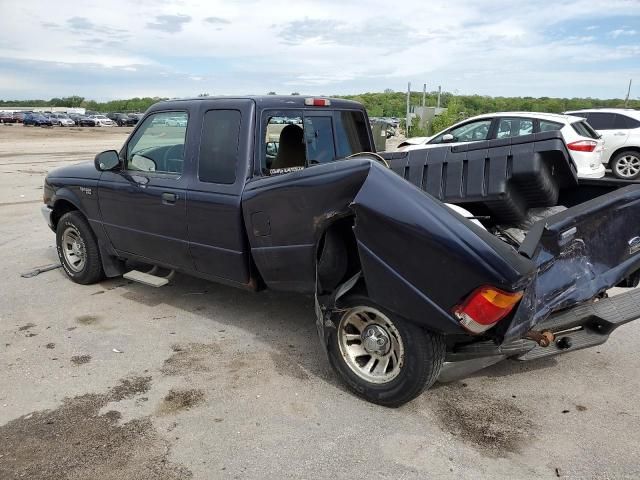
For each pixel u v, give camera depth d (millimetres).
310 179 3447
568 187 4375
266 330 4574
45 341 4336
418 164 3875
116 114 73562
